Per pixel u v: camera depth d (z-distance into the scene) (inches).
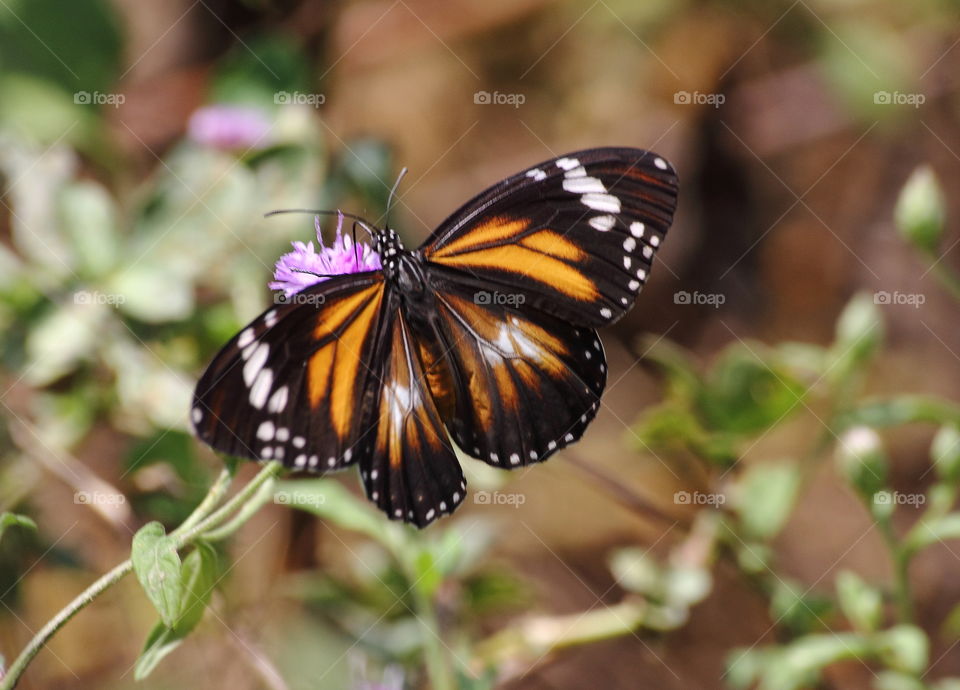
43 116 27.1
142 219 26.9
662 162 23.8
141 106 28.1
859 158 34.0
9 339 26.5
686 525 27.0
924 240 26.0
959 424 25.6
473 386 24.0
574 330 24.0
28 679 26.5
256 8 28.4
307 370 23.4
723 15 31.0
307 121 27.3
